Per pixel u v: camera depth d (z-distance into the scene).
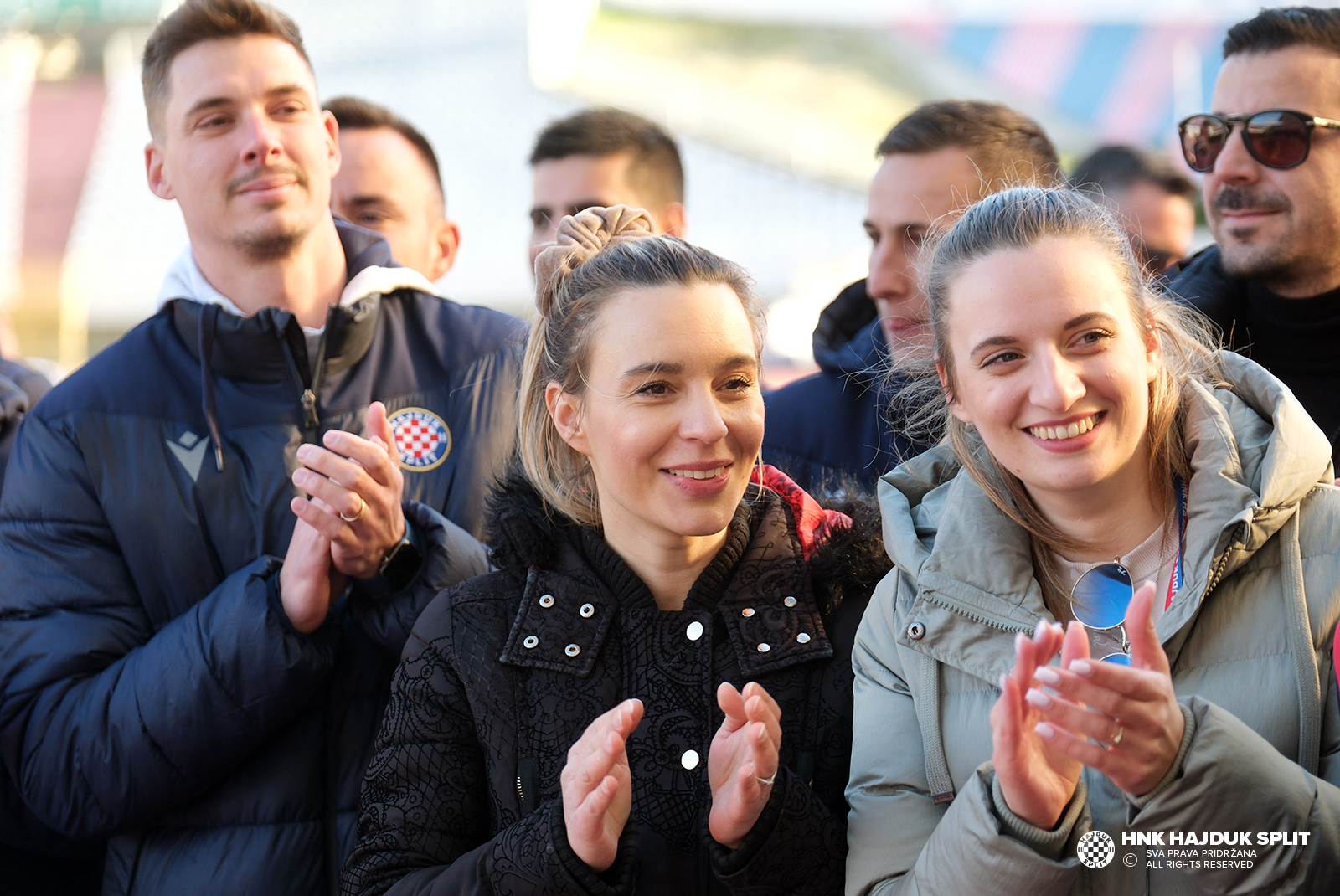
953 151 2.78
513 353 2.57
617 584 1.88
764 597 1.86
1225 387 1.80
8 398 2.82
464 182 18.84
